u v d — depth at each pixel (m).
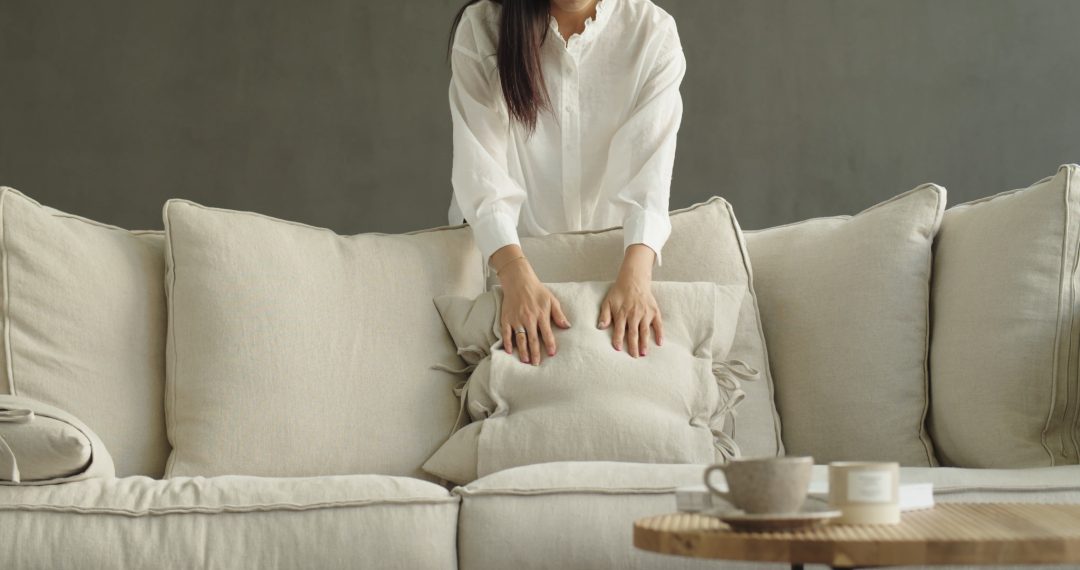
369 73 4.61
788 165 4.57
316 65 4.61
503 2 2.35
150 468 1.98
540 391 1.97
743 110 4.59
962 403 1.91
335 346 2.05
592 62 2.39
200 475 1.92
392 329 2.11
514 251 2.16
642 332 2.04
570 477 1.62
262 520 1.57
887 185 4.55
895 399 2.01
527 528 1.57
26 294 1.92
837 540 0.91
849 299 2.09
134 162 4.58
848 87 4.59
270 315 2.02
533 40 2.32
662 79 2.39
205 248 2.05
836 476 1.07
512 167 2.50
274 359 1.99
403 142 4.58
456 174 2.34
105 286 2.00
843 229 2.21
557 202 2.48
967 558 0.89
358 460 1.99
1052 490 1.53
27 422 1.57
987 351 1.89
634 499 1.58
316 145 4.59
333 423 1.99
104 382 1.95
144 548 1.54
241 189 4.57
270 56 4.62
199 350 1.99
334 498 1.59
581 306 2.08
